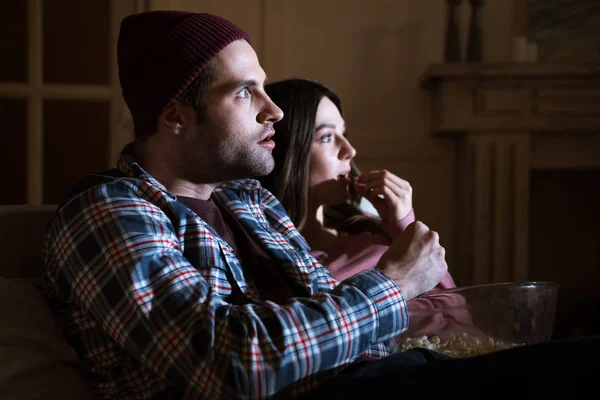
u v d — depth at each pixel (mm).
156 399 909
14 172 3100
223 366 808
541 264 3197
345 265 1541
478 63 2727
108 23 3115
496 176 2812
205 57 1044
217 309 847
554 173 3162
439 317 963
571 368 729
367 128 3049
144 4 3090
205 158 1074
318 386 849
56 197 3123
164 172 1105
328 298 880
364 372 827
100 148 3133
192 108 1061
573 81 2756
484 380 750
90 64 3121
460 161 2969
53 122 3113
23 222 1121
